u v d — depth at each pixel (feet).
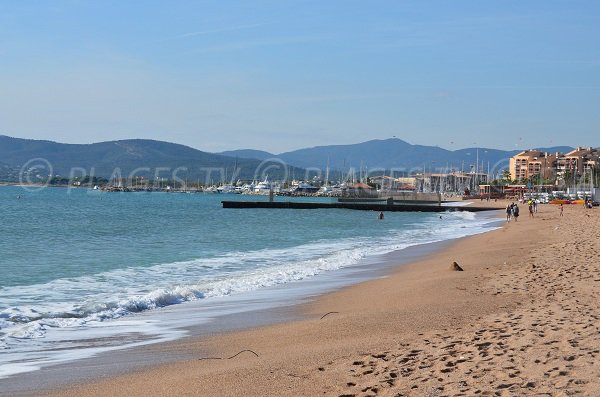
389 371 31.12
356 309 55.72
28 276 84.43
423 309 51.83
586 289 57.52
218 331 48.21
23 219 243.19
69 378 34.40
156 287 74.54
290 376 31.83
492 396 25.62
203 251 122.52
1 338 45.52
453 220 263.90
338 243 142.51
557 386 25.93
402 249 121.70
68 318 53.11
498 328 40.19
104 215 286.87
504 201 535.19
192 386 31.07
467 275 73.26
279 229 197.57
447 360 32.30
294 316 54.13
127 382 33.06
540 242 120.57
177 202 547.49
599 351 31.35
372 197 510.99
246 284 74.69
